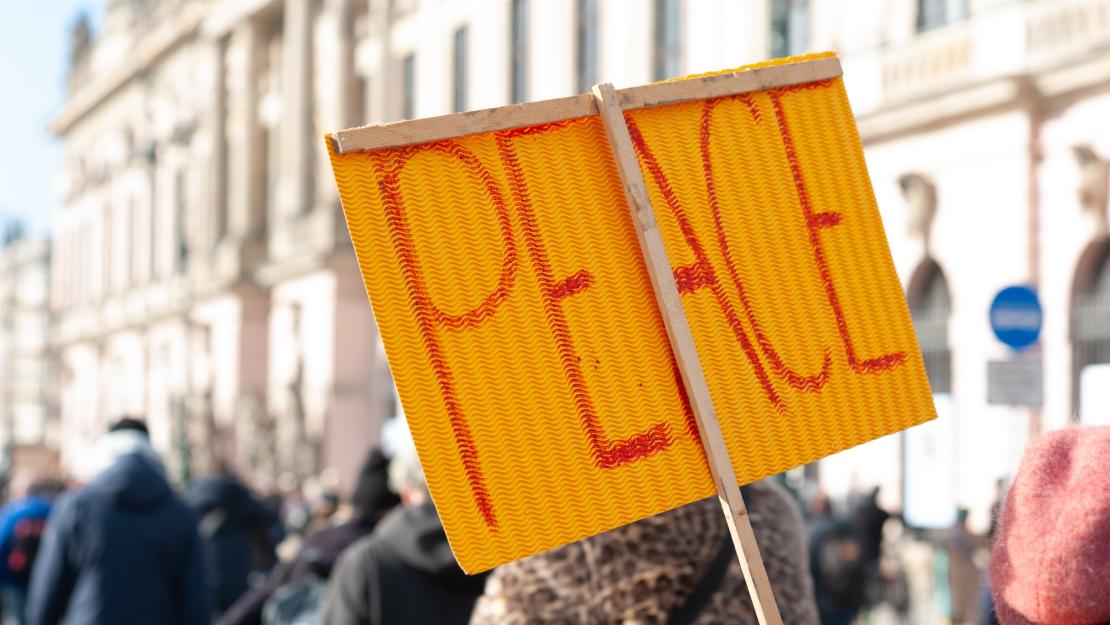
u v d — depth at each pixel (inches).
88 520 293.0
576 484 96.3
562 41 1241.4
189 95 2327.8
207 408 1996.8
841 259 110.0
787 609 111.4
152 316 2440.9
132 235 2623.0
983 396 818.2
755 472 102.0
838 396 107.3
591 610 111.2
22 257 4074.8
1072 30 759.1
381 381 1720.0
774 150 108.7
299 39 1892.2
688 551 110.5
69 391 3036.4
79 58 3034.0
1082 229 759.7
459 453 93.2
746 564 97.1
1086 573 74.9
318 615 242.5
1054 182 781.3
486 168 97.0
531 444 95.3
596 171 101.0
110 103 2785.4
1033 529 77.4
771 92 109.7
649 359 100.2
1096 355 759.1
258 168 2055.9
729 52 1015.6
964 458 826.8
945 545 658.8
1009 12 796.0
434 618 181.2
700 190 104.7
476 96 1414.9
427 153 95.2
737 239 105.5
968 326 834.2
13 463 1178.0
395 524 184.2
